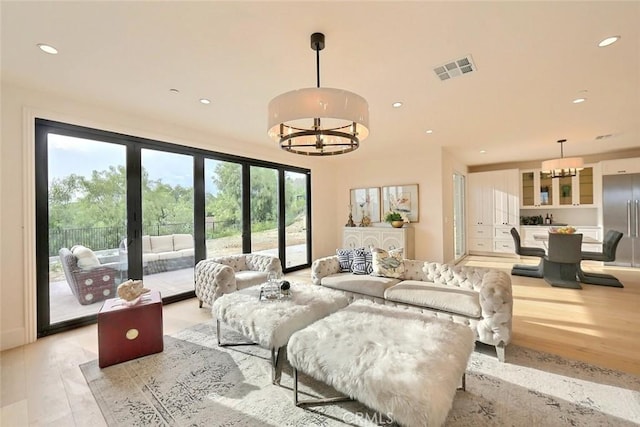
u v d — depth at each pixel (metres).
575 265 4.39
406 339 1.73
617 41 2.03
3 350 2.56
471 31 1.92
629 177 5.44
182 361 2.32
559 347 2.44
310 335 1.81
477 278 2.78
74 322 3.06
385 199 6.16
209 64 2.32
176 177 3.97
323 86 2.72
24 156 2.70
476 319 2.37
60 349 2.57
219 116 3.54
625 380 1.96
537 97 3.01
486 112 3.47
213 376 2.11
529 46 2.10
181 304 3.80
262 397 1.86
